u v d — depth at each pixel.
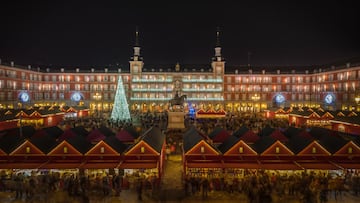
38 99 168.75
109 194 39.91
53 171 44.75
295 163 42.75
